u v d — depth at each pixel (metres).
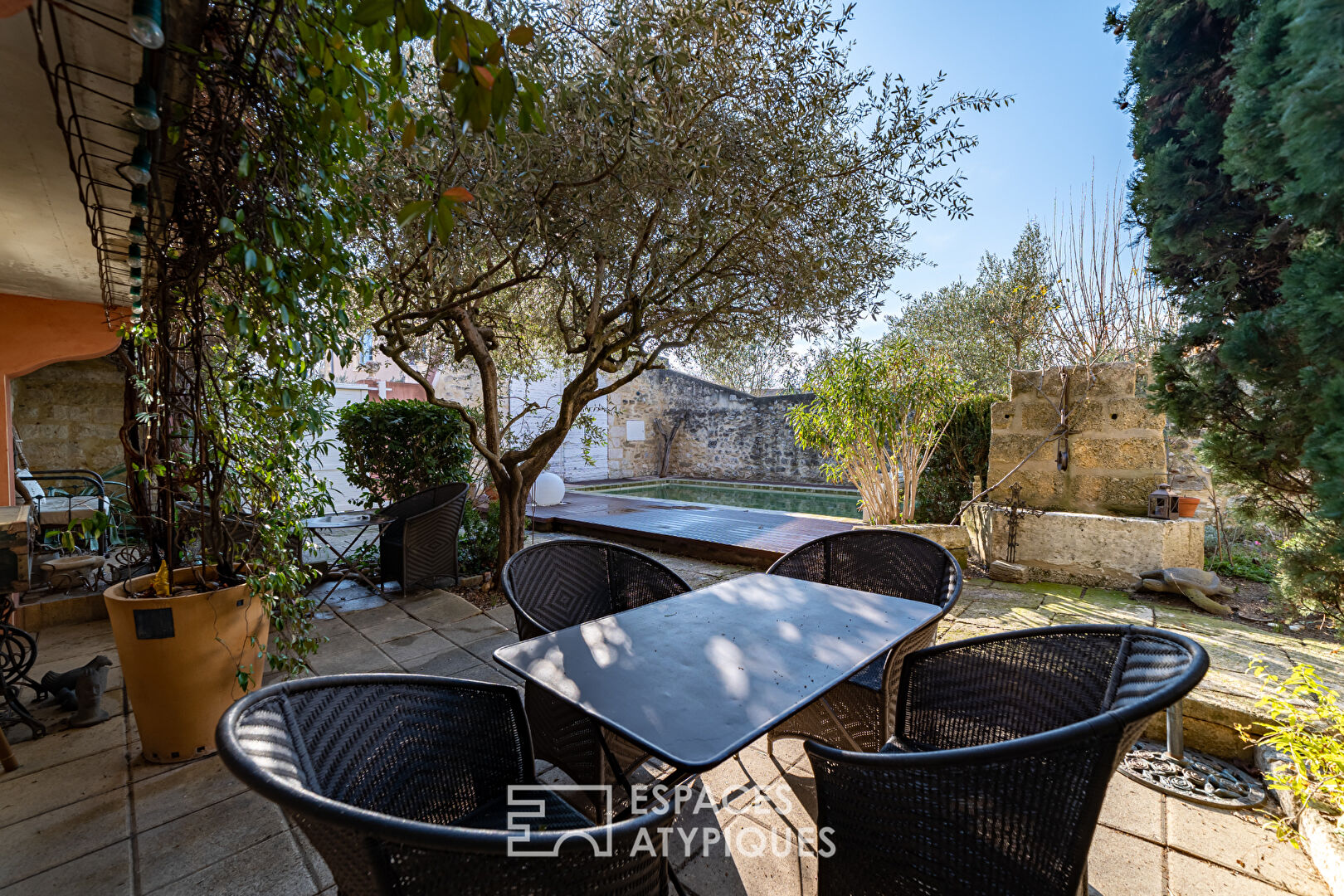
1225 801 1.84
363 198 2.09
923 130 2.95
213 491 2.31
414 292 3.23
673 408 14.88
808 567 2.65
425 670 2.93
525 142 2.52
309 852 1.67
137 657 2.03
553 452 4.18
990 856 0.99
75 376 5.80
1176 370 2.60
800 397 12.53
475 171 2.64
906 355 5.10
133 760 2.13
